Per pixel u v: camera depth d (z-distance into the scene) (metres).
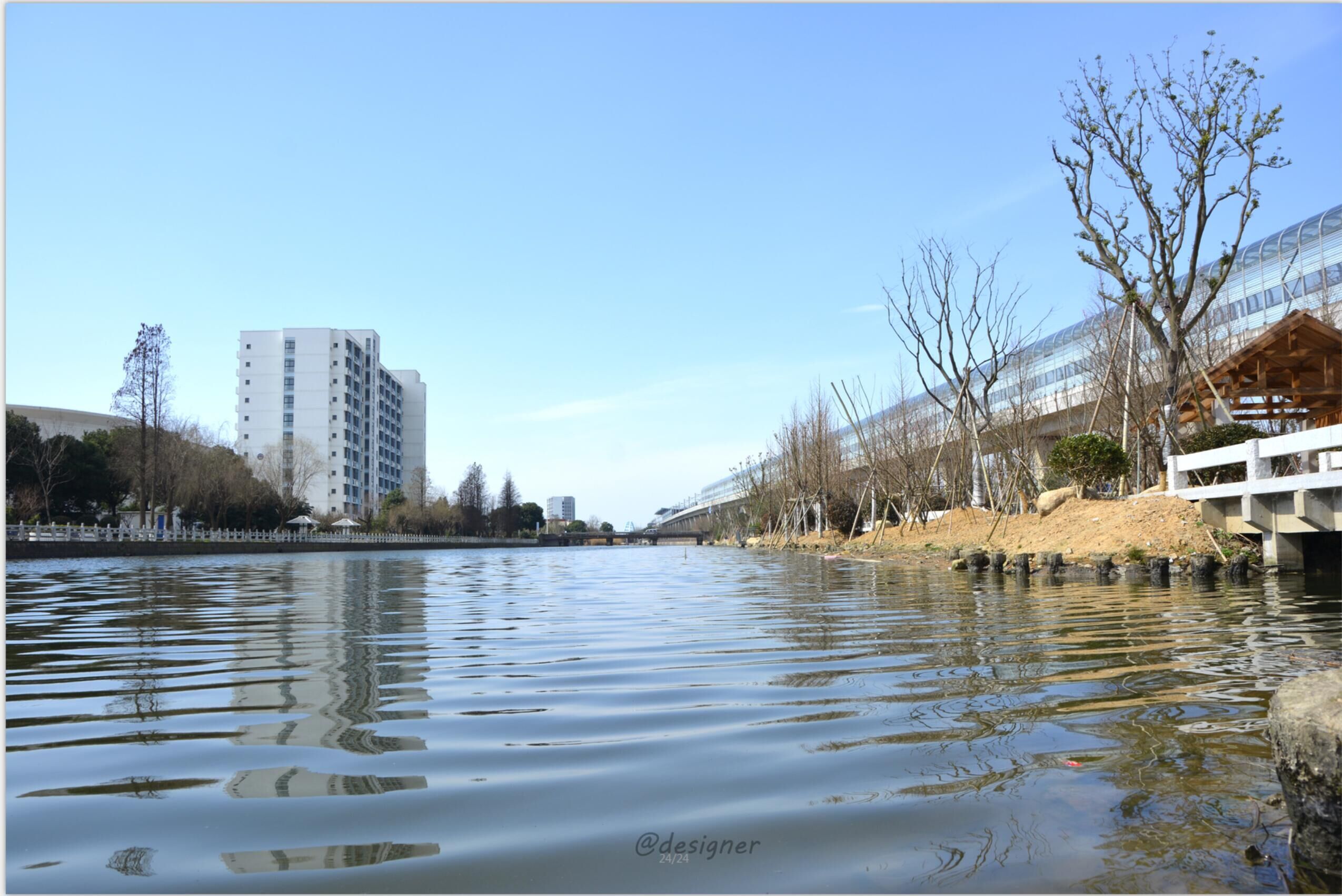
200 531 53.56
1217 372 16.98
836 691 4.39
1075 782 2.83
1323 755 2.25
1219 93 15.85
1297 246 26.94
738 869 2.19
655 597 11.43
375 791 2.86
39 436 47.56
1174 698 4.07
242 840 2.44
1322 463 11.83
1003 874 2.15
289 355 101.94
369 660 5.79
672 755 3.23
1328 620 7.14
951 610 8.48
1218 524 13.34
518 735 3.58
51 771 3.17
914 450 32.97
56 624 8.28
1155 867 2.18
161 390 47.44
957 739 3.37
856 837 2.39
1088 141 17.28
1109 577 12.16
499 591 13.25
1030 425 26.45
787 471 43.88
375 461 117.00
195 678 5.13
